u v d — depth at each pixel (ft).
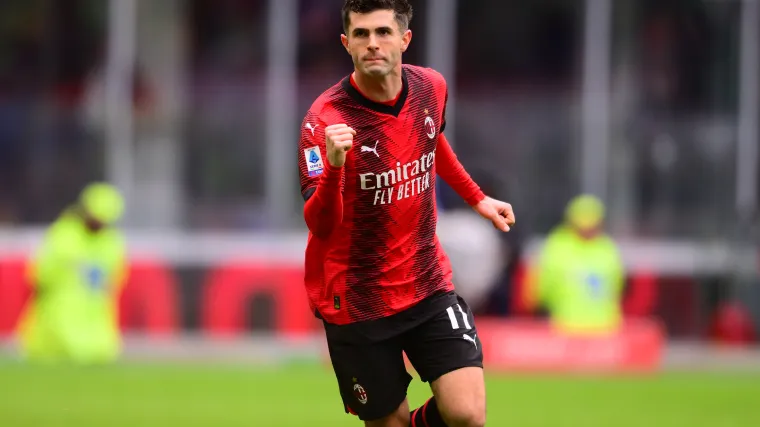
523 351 166.91
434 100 68.33
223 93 202.39
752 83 204.13
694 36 204.33
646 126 204.54
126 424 115.65
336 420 120.06
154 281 197.57
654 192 204.44
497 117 203.72
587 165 204.03
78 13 200.54
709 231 204.03
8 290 193.57
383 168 66.54
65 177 200.75
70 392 137.59
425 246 68.80
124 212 200.44
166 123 201.57
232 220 201.87
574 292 173.78
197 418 120.26
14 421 116.16
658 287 202.49
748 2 203.51
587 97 204.03
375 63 64.13
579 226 175.22
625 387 149.07
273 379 152.56
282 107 202.18
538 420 121.08
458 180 72.79
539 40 203.62
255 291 198.08
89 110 200.95
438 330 68.64
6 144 200.44
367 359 68.95
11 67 200.44
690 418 124.16
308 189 66.33
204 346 189.98
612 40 203.82
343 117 66.44
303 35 202.18
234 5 201.77
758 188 204.13
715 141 204.74
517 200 203.31
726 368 173.37
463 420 66.90
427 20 202.28
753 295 201.05
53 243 167.32
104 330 169.48
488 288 167.94
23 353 178.81
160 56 201.26
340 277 68.28
